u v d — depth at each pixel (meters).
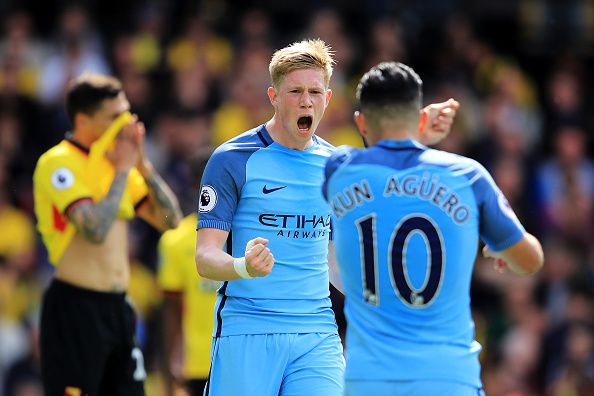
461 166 18.47
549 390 41.75
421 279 18.09
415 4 58.06
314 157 21.72
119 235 24.83
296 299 21.53
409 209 18.23
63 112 49.50
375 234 18.30
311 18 56.88
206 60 52.12
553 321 44.84
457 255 18.12
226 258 20.03
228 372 21.38
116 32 54.56
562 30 60.38
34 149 49.03
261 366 21.27
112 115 24.75
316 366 21.38
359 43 56.47
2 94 50.53
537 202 51.38
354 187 18.53
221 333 21.61
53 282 24.56
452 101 20.86
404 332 18.06
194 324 28.88
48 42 52.72
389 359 18.00
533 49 60.44
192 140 47.81
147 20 53.72
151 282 43.97
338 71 52.91
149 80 52.09
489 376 43.38
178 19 55.16
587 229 51.38
